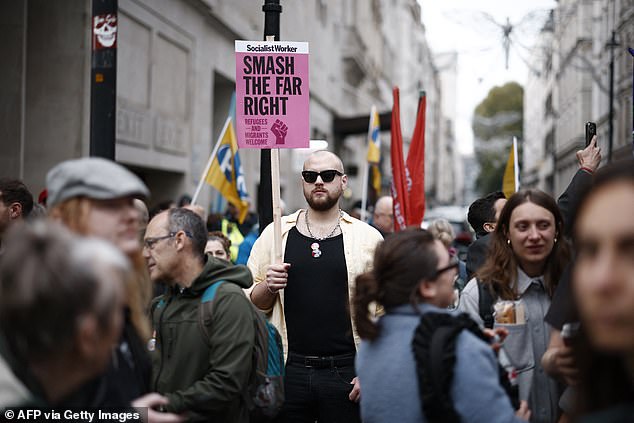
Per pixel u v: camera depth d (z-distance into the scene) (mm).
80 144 9758
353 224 4750
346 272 4539
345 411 4441
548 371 2814
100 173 2328
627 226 1532
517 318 3227
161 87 12398
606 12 25000
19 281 1722
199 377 3324
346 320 4492
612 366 1615
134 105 11125
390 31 50250
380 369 2629
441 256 2709
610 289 1526
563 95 41219
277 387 3602
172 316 3393
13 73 8930
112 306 1797
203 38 14430
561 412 3191
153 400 2438
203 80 14469
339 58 29812
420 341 2525
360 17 35125
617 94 22750
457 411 2436
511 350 3201
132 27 11109
